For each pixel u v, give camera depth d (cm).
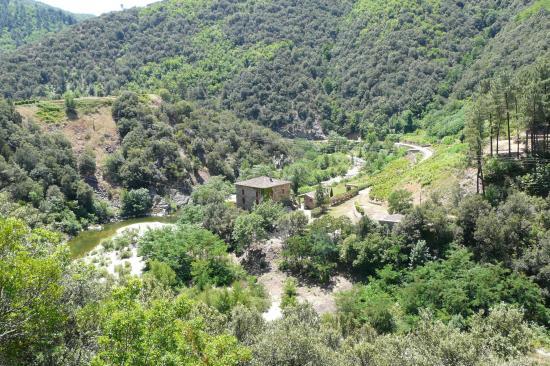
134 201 9169
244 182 7662
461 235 5062
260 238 5975
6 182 7606
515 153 5812
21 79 15612
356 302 4556
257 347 2353
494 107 5553
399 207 5891
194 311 2903
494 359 2044
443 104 14725
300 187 9469
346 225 5622
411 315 4294
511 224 4728
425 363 2048
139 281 1914
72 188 8469
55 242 2262
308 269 5366
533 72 5856
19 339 1870
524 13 14912
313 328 2972
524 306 4153
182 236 5962
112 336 1667
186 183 10312
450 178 6325
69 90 16012
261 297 4806
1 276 1688
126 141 10419
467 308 4219
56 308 1941
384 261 5084
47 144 9038
